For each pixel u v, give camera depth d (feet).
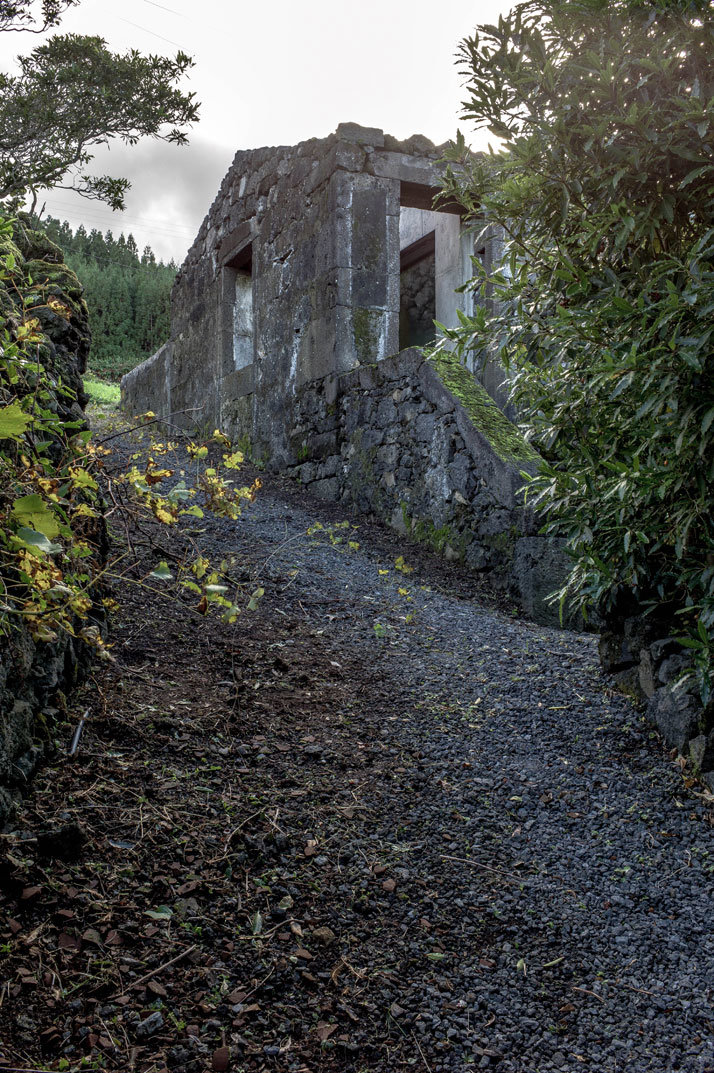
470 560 18.20
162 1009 5.46
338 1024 5.67
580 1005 6.19
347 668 11.33
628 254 8.68
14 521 5.48
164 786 7.79
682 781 9.21
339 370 24.18
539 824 8.38
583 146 8.02
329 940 6.38
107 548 10.99
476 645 13.03
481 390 19.72
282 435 27.81
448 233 29.58
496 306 25.00
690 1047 5.87
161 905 6.35
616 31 7.77
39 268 11.87
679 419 7.68
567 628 15.55
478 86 8.38
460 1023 5.84
